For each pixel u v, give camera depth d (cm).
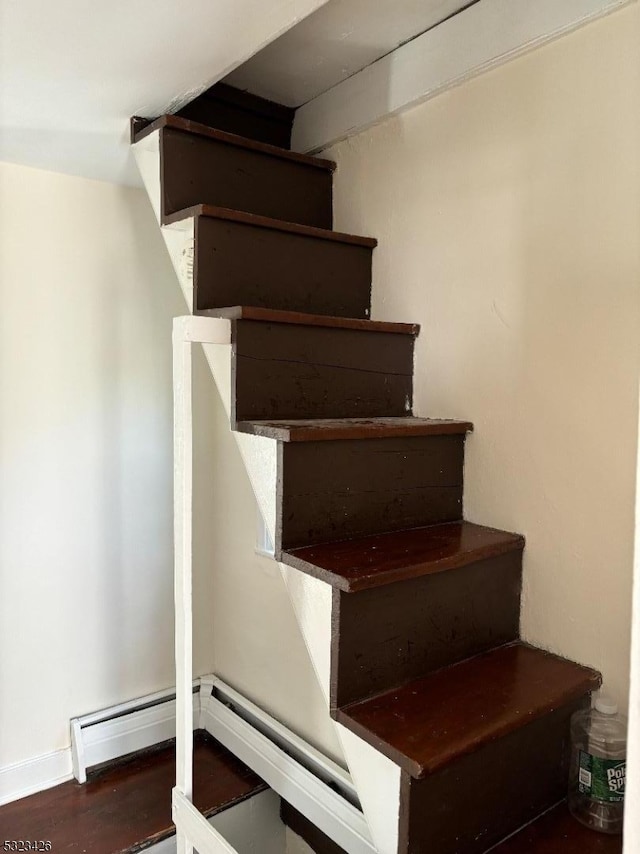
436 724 109
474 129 152
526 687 123
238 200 172
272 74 181
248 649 224
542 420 140
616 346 127
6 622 194
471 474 156
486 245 151
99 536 210
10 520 192
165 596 227
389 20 154
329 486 133
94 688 212
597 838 116
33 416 195
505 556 141
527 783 119
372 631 118
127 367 213
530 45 137
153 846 178
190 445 136
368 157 182
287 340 146
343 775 176
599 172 129
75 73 139
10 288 189
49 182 194
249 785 202
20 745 198
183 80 143
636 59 122
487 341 151
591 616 133
